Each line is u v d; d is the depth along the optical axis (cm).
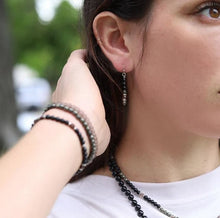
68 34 827
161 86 124
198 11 117
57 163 103
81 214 132
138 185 135
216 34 116
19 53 852
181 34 118
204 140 135
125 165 138
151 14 123
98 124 114
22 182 98
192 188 135
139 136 136
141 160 136
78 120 109
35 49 849
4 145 426
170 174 135
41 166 100
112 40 132
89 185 137
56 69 911
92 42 135
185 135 131
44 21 827
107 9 130
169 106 124
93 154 112
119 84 136
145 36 125
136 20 126
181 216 132
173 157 134
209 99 118
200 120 120
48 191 100
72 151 106
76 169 109
